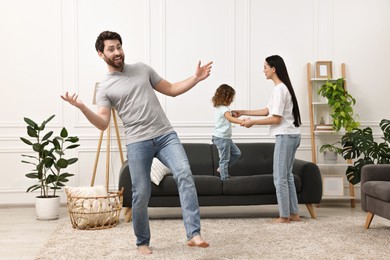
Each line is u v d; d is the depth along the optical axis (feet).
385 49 20.31
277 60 15.19
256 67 19.85
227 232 13.87
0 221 16.19
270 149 18.42
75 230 14.38
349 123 18.93
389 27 20.35
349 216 16.56
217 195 15.94
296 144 15.26
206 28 19.67
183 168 10.46
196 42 19.65
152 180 15.48
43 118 19.13
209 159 18.10
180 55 19.60
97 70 19.30
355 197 20.26
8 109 19.01
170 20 19.54
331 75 19.85
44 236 13.91
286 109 15.14
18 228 15.06
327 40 20.07
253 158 18.16
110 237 13.35
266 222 15.39
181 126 19.56
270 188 15.94
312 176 15.97
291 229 14.20
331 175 19.22
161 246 12.28
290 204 15.58
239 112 16.08
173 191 15.58
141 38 19.47
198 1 19.63
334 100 18.84
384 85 20.34
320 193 15.98
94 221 14.48
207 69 11.21
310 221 15.55
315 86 20.08
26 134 19.07
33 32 19.10
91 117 10.10
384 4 20.30
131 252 11.67
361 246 12.09
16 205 19.02
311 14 20.01
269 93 19.90
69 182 19.20
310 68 19.84
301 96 19.99
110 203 15.08
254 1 19.80
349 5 20.16
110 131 19.33
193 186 10.48
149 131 10.75
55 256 11.36
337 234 13.48
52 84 19.19
